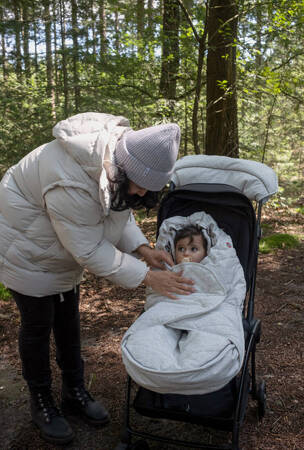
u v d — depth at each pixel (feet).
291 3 17.67
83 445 7.98
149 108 22.81
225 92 19.33
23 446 7.95
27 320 7.63
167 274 7.16
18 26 23.73
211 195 8.90
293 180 28.60
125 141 6.15
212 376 5.73
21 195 7.07
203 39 17.98
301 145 29.73
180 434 8.22
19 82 26.96
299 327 12.44
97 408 8.52
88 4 24.25
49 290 7.45
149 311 7.00
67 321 8.29
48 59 27.17
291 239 20.48
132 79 23.06
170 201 9.34
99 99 22.67
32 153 7.20
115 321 12.87
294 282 15.90
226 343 6.14
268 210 26.37
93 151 6.06
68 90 23.86
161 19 22.31
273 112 23.24
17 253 7.18
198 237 8.66
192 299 7.09
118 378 10.02
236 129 21.01
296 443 7.80
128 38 22.63
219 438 8.07
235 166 9.45
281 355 10.89
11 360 10.83
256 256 8.53
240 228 8.91
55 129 6.55
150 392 6.59
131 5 22.47
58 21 24.32
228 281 7.69
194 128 20.21
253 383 8.60
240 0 18.37
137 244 7.89
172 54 21.45
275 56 20.97
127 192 6.33
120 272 6.87
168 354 6.07
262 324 12.69
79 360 8.65
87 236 6.62
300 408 8.80
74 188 6.31
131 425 8.49
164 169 6.08
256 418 8.57
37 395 8.12
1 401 9.28
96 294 14.79
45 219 7.04
